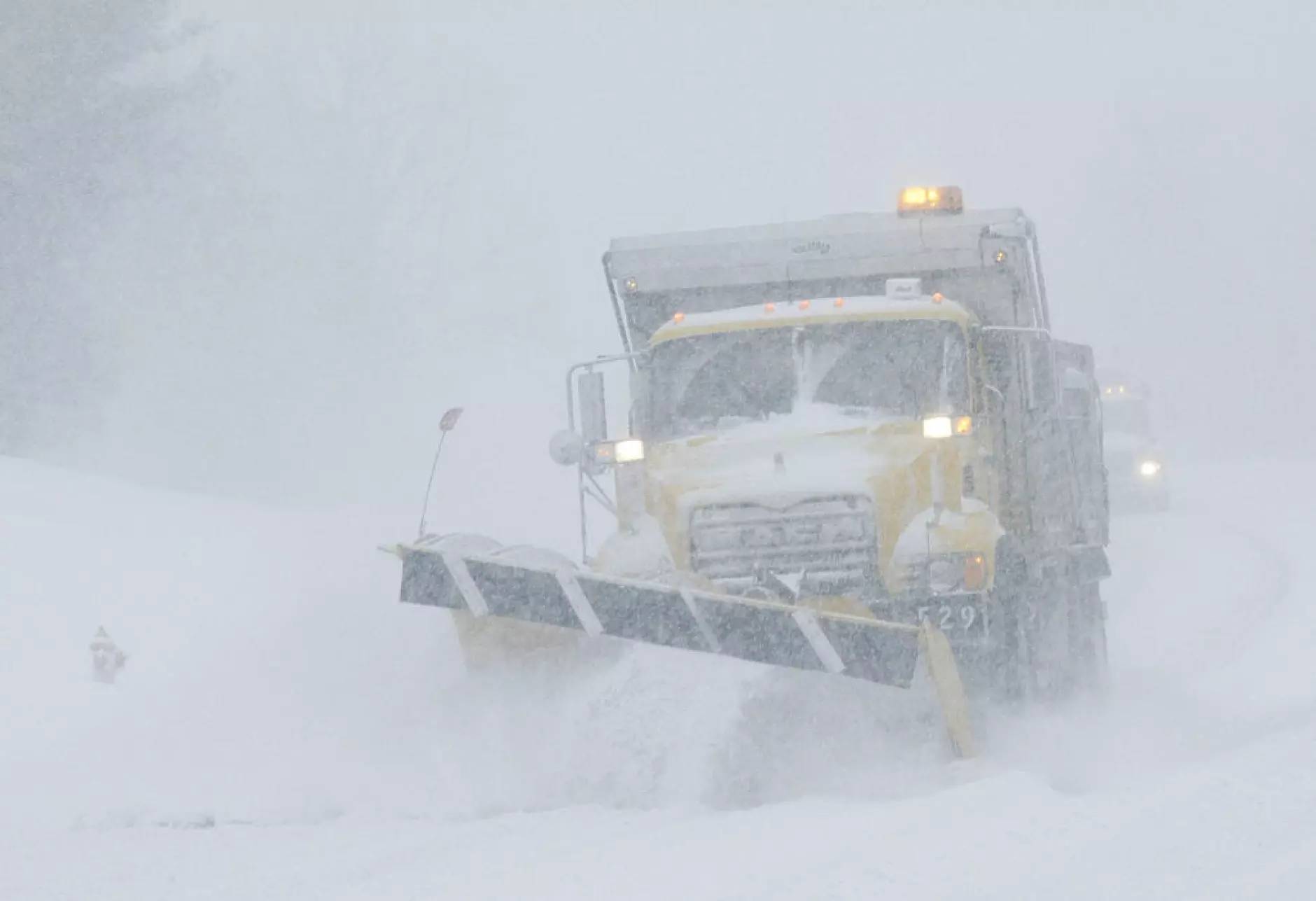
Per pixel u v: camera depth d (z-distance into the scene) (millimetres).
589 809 27516
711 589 30797
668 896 19531
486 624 30578
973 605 32844
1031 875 19797
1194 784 25609
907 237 40312
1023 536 38250
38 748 37062
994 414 38344
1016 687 33938
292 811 28922
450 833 25391
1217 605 59281
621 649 29531
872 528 33156
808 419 36844
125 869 23656
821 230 40969
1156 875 19641
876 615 33000
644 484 36219
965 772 27703
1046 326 43094
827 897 19031
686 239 41844
